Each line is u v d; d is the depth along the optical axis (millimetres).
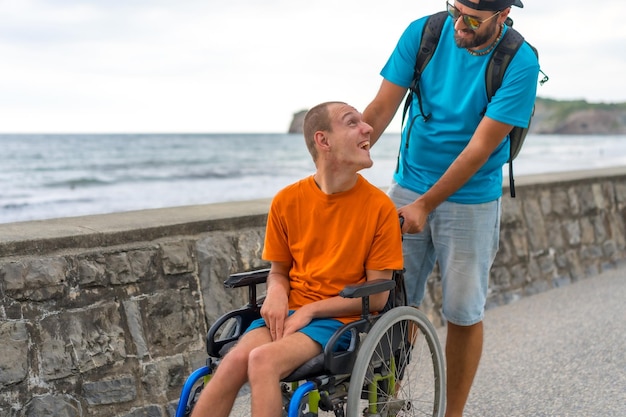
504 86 2889
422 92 3150
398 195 3316
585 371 4234
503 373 4258
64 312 3320
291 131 71312
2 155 38812
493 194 3188
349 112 2564
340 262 2619
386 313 2537
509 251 5902
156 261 3689
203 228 3949
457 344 3326
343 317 2584
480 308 3279
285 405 2473
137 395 3512
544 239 6227
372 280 2523
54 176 29672
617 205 7051
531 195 6168
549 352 4594
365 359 2393
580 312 5461
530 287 6047
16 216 19219
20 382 3146
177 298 3754
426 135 3174
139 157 39750
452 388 3383
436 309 5223
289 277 2773
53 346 3256
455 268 3207
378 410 2639
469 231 3160
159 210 4285
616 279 6449
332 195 2635
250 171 33469
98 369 3393
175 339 3709
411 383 4098
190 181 29016
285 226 2711
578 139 86438
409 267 3357
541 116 120875
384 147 53375
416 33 3127
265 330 2580
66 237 3357
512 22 3029
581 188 6652
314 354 2428
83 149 42906
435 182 3195
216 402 2373
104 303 3463
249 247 4137
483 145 2902
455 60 3016
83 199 22625
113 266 3508
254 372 2283
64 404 3264
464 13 2826
